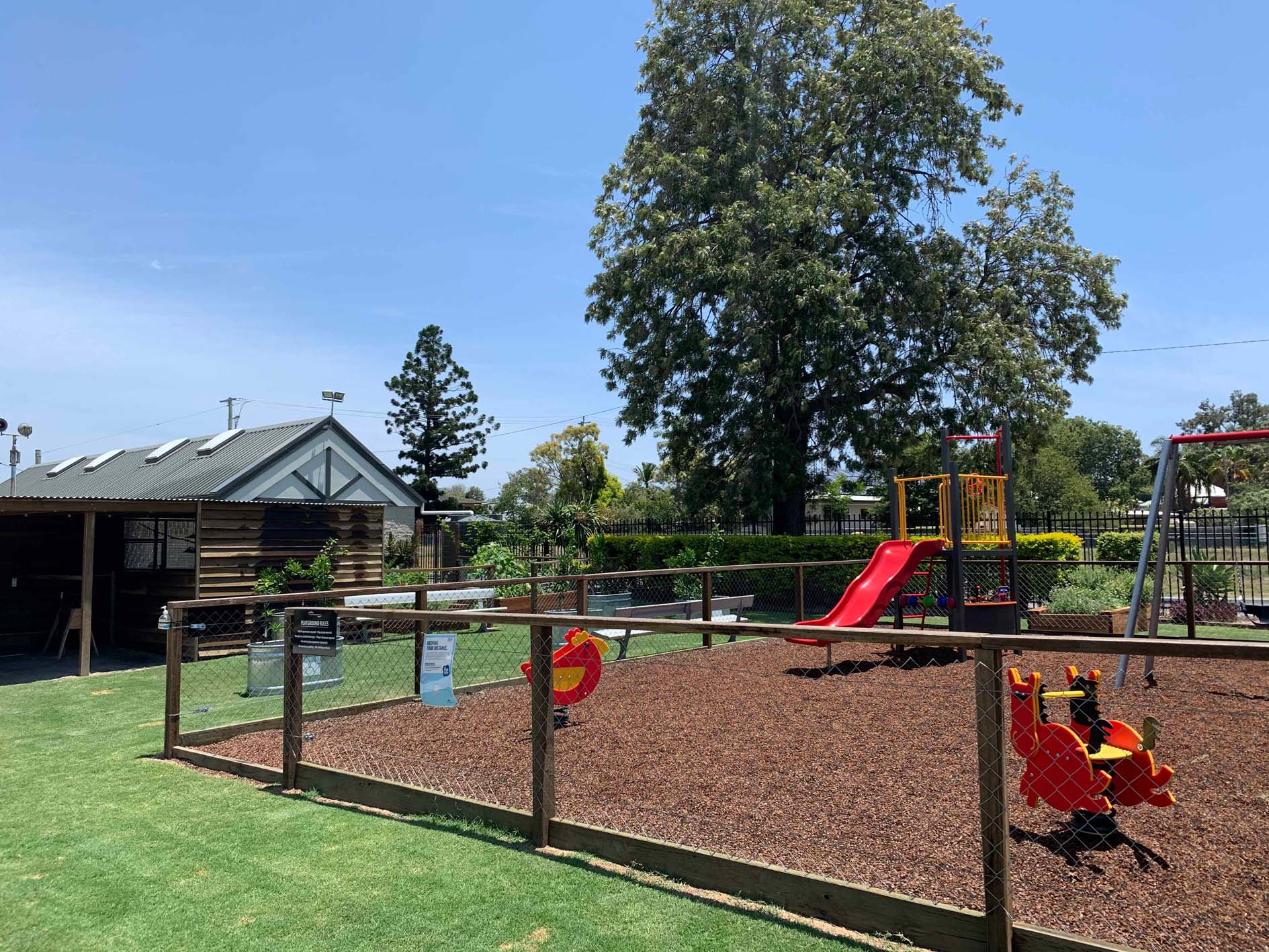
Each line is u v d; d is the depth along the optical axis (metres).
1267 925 3.14
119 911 3.68
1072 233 22.27
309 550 13.58
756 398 20.00
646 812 4.64
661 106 22.44
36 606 13.70
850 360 20.05
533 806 4.39
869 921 3.32
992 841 3.06
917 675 8.52
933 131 20.41
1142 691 7.49
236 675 10.60
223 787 5.59
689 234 19.86
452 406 55.06
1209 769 4.98
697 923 3.43
